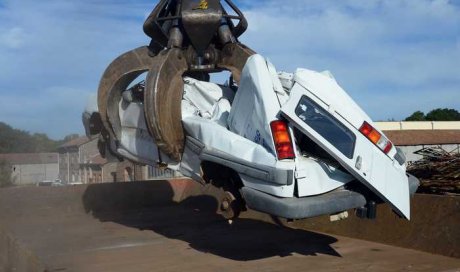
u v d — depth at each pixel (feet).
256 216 30.66
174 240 25.14
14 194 32.14
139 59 25.70
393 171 17.87
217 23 24.12
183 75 25.03
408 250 21.75
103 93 26.63
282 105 17.93
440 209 21.01
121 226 29.25
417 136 143.13
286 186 17.30
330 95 17.76
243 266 19.71
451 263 19.36
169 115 22.38
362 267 19.03
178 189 38.37
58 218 31.81
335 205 17.47
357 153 17.40
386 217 23.27
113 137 27.02
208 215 32.86
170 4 25.46
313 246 23.02
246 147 18.90
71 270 18.61
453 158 26.81
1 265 24.57
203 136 21.24
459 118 220.43
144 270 19.39
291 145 17.65
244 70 19.66
